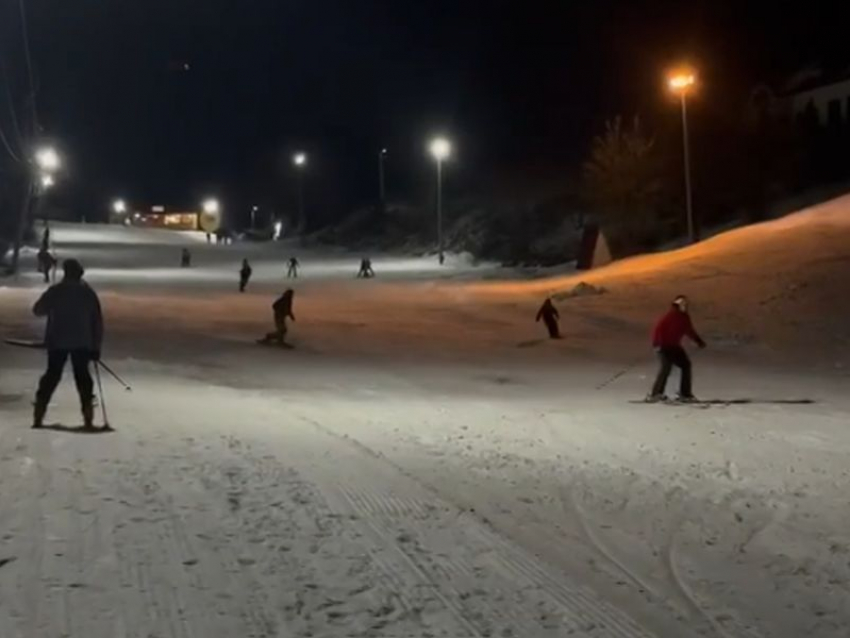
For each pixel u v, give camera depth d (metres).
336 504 9.23
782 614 6.72
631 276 51.47
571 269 65.81
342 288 60.09
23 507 8.77
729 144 76.81
